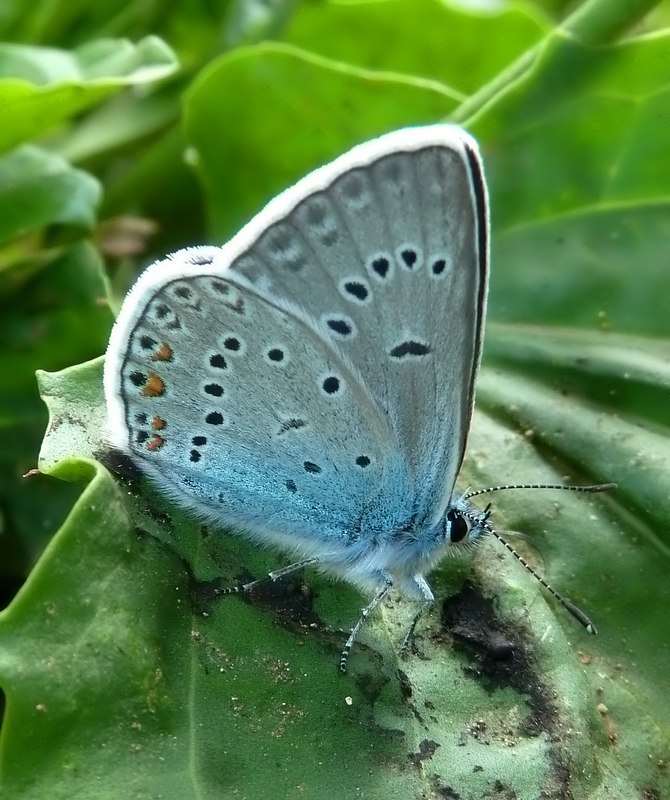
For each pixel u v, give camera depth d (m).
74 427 0.06
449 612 0.06
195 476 0.06
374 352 0.06
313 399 0.06
